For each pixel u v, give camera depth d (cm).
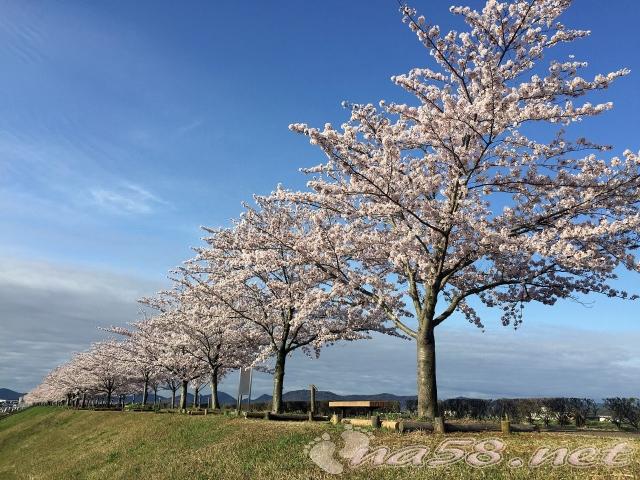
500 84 1109
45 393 9506
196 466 1166
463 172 1193
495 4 1166
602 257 1184
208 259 2002
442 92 1187
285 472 962
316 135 1173
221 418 1703
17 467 2242
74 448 2195
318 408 2205
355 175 1219
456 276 1404
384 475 852
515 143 1221
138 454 1570
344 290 1352
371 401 1558
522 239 1149
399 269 1412
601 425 1350
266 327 1938
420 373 1202
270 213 1892
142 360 3469
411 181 1238
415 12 1196
